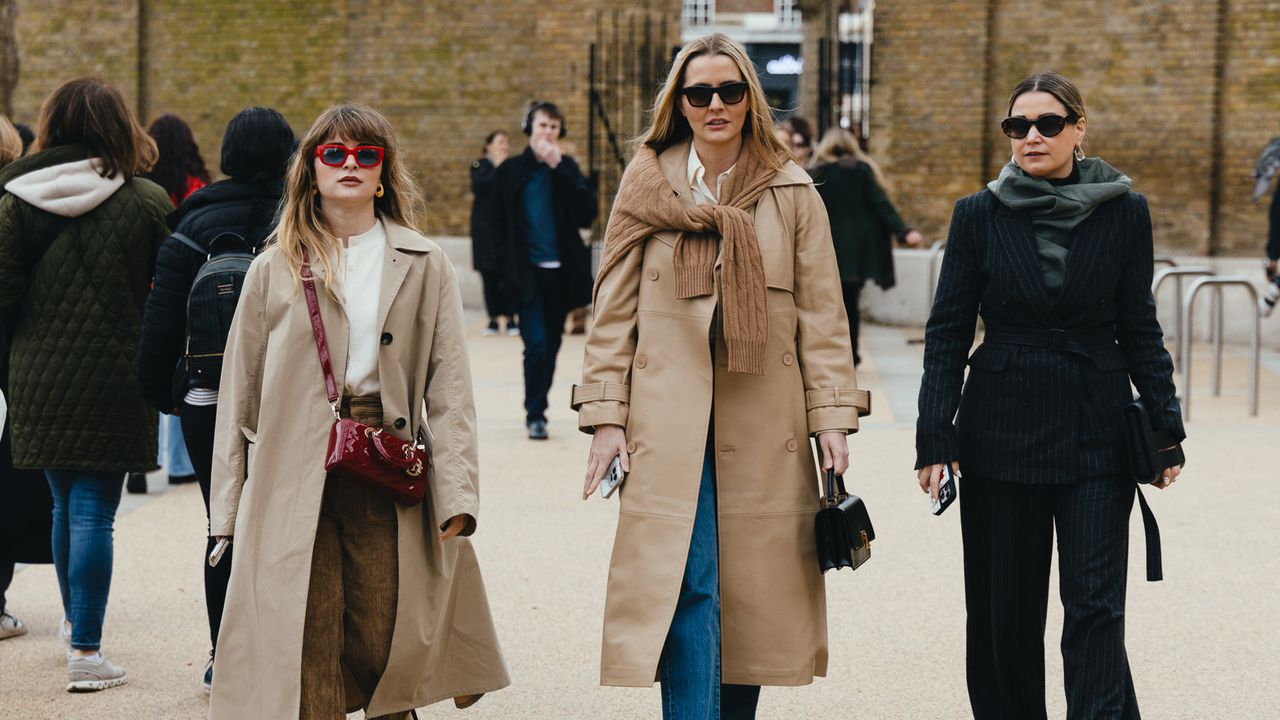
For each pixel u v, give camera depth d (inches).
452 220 652.1
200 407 172.9
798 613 146.6
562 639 209.3
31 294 195.9
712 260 146.3
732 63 148.6
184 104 669.9
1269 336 557.9
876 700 183.3
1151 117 581.6
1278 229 432.1
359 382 141.3
